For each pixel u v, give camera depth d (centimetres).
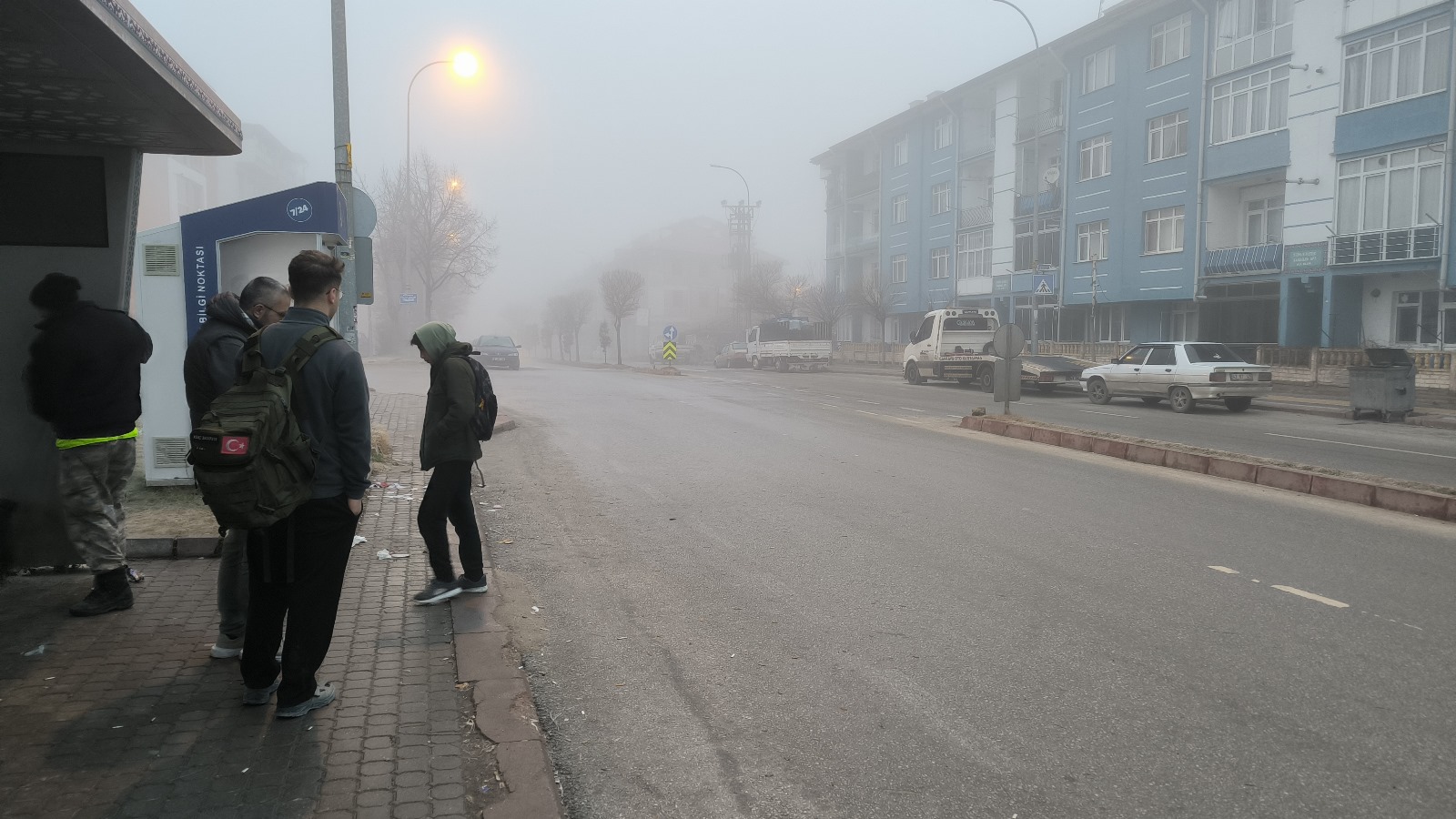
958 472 1019
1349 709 397
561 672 440
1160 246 3127
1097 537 710
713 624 510
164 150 532
